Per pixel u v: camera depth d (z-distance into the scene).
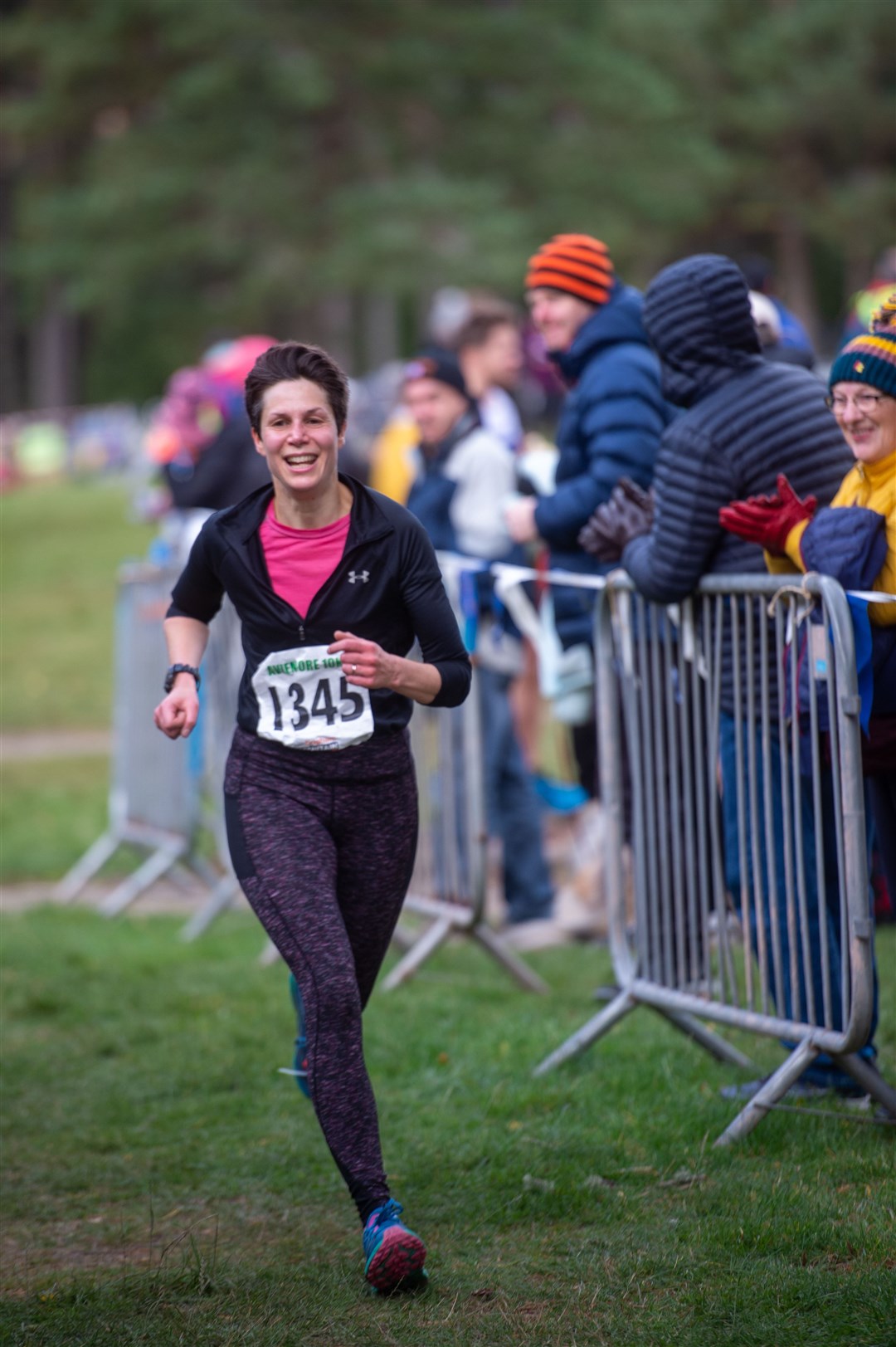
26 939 16.33
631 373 12.67
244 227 80.06
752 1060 11.20
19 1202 9.26
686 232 109.31
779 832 9.81
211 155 78.88
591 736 14.44
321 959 7.88
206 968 15.00
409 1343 7.11
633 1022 12.38
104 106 83.44
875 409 8.84
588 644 13.97
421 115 83.88
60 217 82.56
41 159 93.12
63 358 108.19
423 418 16.08
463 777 14.01
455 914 13.86
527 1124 9.96
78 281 83.62
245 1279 7.91
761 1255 7.82
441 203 76.81
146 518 28.00
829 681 8.96
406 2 79.81
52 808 24.17
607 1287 7.57
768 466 9.82
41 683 35.03
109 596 44.28
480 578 15.91
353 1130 7.77
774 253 127.06
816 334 117.69
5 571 48.50
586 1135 9.66
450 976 14.52
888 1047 11.07
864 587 8.95
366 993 8.88
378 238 75.19
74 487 72.19
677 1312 7.26
